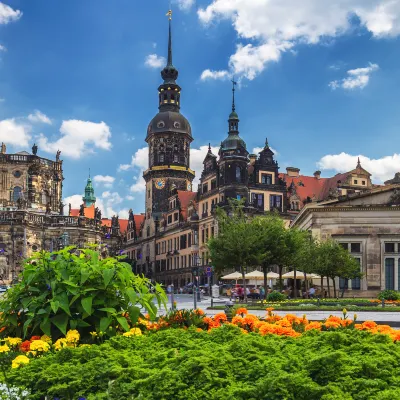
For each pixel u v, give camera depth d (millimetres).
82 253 14031
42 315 12266
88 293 12500
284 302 46250
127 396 7699
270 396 7469
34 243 106750
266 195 109062
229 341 10953
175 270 127812
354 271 54000
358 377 8289
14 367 9320
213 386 7910
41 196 118500
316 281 64312
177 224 129625
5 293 13422
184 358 8703
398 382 7988
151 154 149000
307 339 10898
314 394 7562
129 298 12648
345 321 14016
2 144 117625
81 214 113875
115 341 10844
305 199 116750
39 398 8109
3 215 104375
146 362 9094
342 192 111938
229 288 90875
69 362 9344
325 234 61156
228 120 107750
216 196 107438
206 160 114875
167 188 144875
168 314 14383
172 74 151875
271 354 9695
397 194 60844
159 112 150375
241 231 59156
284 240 58594
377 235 60531
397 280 59938
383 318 30188
